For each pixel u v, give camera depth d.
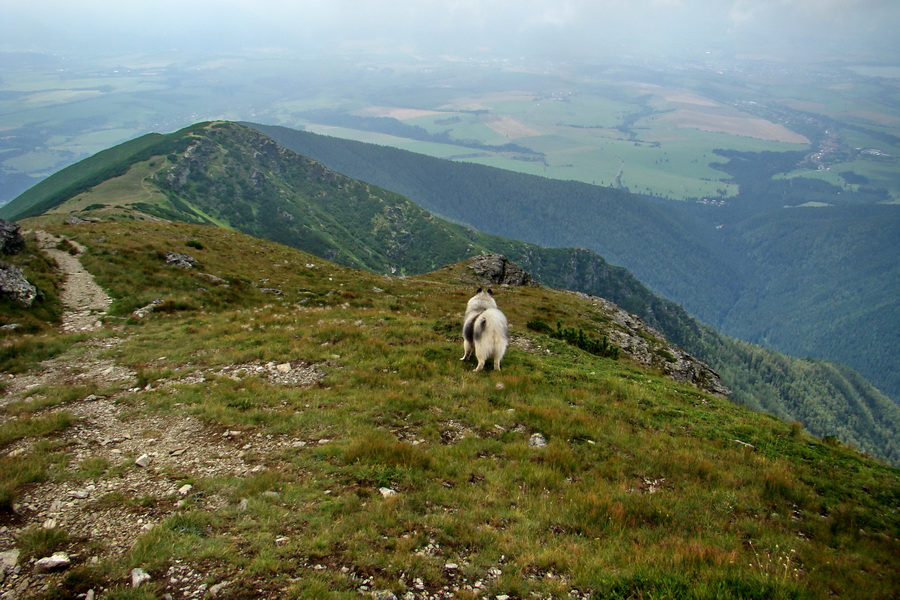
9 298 22.31
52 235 35.41
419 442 10.59
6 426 10.94
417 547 6.98
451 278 48.44
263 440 10.45
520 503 8.54
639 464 10.48
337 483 8.58
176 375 14.68
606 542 7.50
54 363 17.06
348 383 13.76
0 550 6.49
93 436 10.68
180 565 6.31
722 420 14.06
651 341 33.59
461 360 15.82
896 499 10.31
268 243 50.00
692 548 7.29
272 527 7.20
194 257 35.41
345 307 29.03
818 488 10.45
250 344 17.47
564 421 12.02
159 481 8.65
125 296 26.33
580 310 36.53
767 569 7.04
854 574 7.40
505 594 6.18
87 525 7.18
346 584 6.07
